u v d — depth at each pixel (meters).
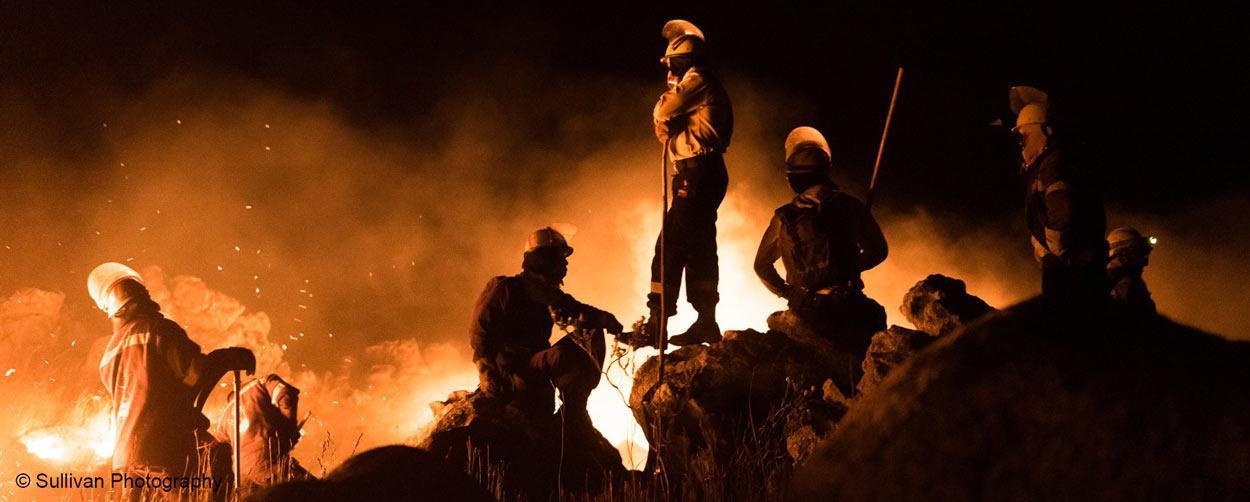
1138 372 1.71
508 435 6.41
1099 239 5.98
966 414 1.77
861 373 6.37
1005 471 1.71
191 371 7.07
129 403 7.00
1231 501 1.59
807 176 6.91
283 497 2.36
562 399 6.66
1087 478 1.67
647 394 6.43
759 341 6.51
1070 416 1.71
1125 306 1.86
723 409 6.23
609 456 6.64
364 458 2.48
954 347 1.87
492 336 6.73
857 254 6.73
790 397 6.27
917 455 1.78
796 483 1.95
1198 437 1.64
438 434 6.28
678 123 6.82
